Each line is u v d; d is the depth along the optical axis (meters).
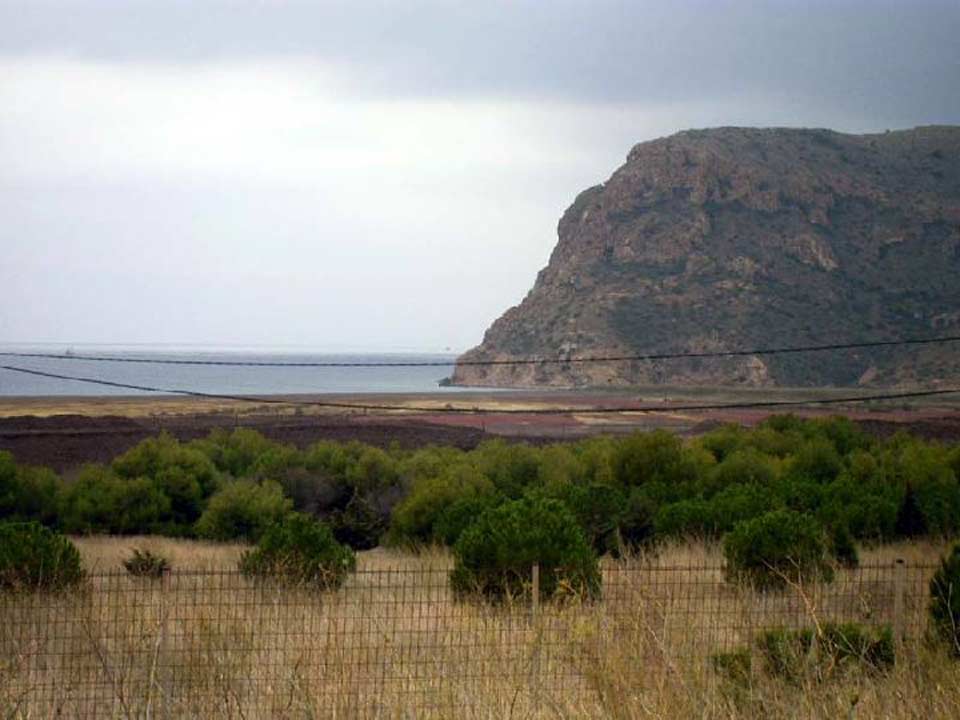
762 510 23.12
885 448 45.75
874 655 9.13
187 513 31.72
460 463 34.72
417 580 15.89
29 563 14.36
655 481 30.89
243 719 7.69
